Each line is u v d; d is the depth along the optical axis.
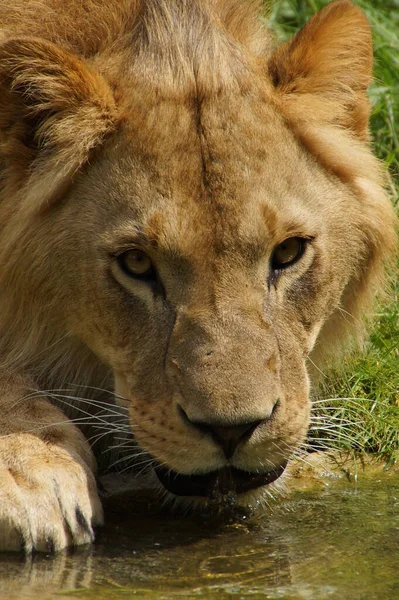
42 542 7.49
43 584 7.04
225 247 7.90
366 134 9.53
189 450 7.58
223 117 8.26
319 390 10.31
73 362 9.28
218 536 8.02
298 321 8.44
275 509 8.65
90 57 8.98
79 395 9.41
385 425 10.05
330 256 8.70
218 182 8.00
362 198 9.14
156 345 8.03
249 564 7.48
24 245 8.80
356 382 10.43
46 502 7.52
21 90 8.49
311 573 7.34
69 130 8.29
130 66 8.62
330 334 9.81
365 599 6.92
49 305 8.93
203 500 8.31
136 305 8.19
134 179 8.13
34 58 8.28
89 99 8.28
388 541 7.95
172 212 7.93
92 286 8.44
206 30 8.78
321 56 8.73
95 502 7.93
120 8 9.20
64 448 7.95
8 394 8.62
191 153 8.09
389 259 9.75
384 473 9.59
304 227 8.30
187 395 7.54
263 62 8.85
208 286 7.88
